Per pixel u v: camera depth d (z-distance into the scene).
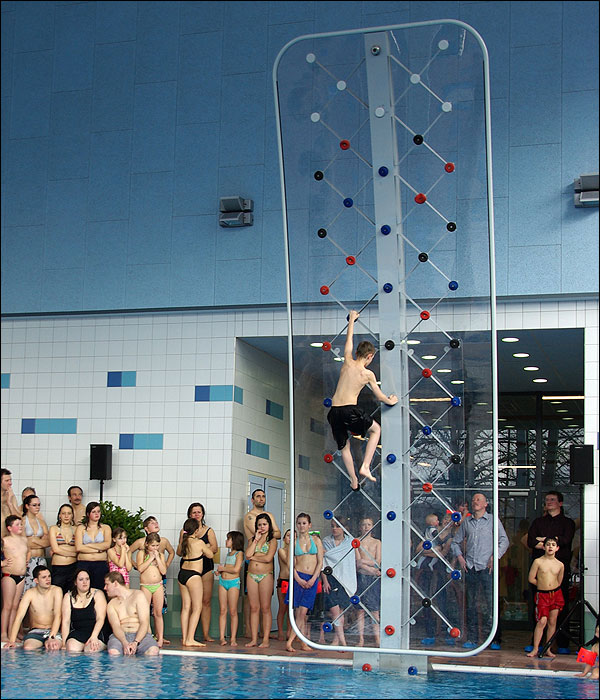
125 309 12.61
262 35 12.48
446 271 8.48
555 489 14.84
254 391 12.93
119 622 9.80
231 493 12.04
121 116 12.96
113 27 13.15
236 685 7.63
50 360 13.00
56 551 11.07
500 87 11.44
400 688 7.64
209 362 12.35
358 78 8.73
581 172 11.12
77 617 9.98
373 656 8.73
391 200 8.61
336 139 8.81
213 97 12.60
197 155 12.56
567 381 14.27
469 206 8.44
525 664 9.40
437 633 8.37
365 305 8.68
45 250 13.03
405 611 8.46
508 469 15.10
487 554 8.28
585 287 10.92
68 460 12.70
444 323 8.47
